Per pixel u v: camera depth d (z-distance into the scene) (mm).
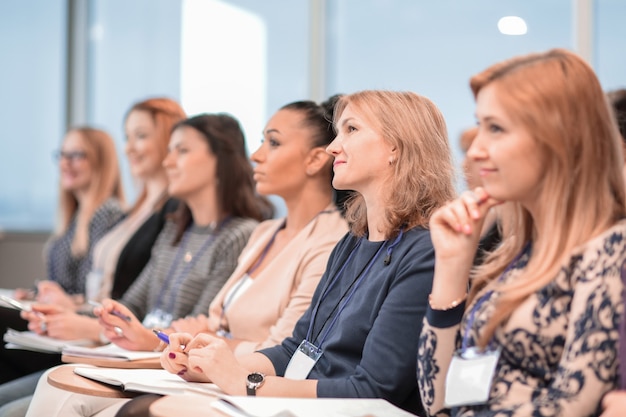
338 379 1866
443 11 5523
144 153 4000
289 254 2641
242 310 2660
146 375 2012
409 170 2031
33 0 6617
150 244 3664
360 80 5824
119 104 6641
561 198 1473
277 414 1477
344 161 2090
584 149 1468
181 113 4105
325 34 5918
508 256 1638
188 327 2754
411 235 1976
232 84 6199
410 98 2113
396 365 1818
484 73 1549
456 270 1614
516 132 1479
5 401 2789
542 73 1482
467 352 1546
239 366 1919
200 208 3291
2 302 3213
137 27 6566
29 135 6598
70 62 6680
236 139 3287
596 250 1426
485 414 1451
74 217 4617
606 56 5074
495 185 1523
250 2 6117
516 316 1486
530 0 5246
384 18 5730
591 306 1392
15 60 6586
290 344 2227
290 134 2662
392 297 1872
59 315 3070
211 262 3162
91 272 4184
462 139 4090
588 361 1371
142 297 3436
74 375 2016
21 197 6586
